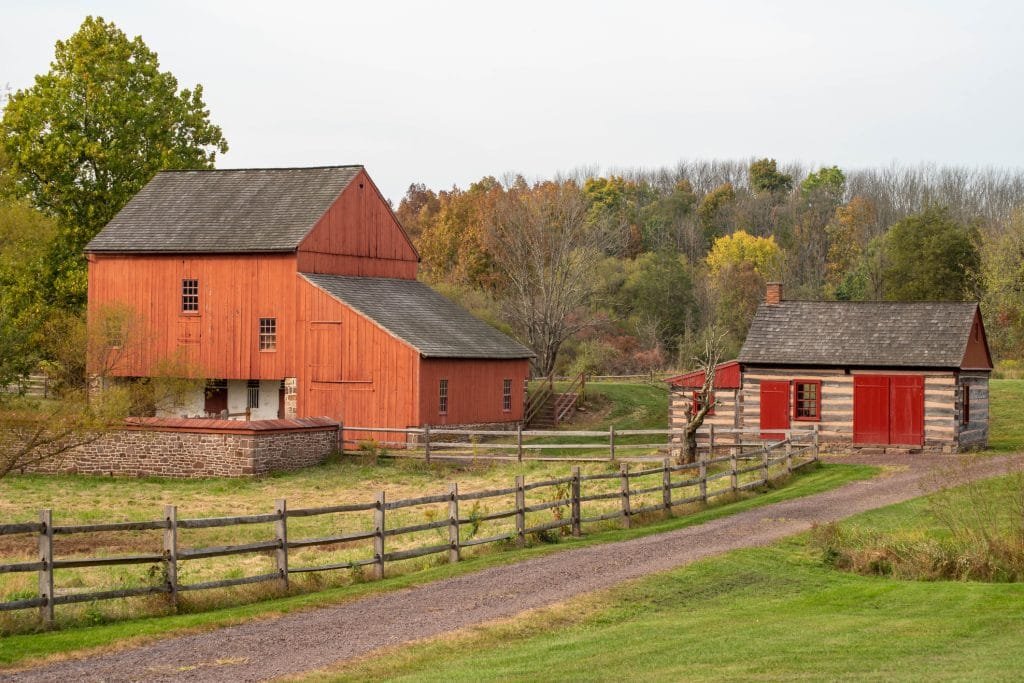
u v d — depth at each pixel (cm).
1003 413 4966
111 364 4394
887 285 7981
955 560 1966
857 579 1942
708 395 3625
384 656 1348
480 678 1243
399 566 1961
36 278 5209
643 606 1675
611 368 7250
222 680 1238
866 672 1262
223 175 5084
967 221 11044
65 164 5316
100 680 1228
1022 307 6850
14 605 1419
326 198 4797
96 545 2562
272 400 4759
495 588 1762
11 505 3209
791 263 10050
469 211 8812
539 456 4072
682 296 8169
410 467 3888
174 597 1583
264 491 3503
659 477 3369
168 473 3841
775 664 1303
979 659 1325
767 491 3008
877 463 3603
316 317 4547
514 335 6831
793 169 14738
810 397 4112
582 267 6831
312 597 1689
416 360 4362
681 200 11981
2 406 3497
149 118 5581
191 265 4744
